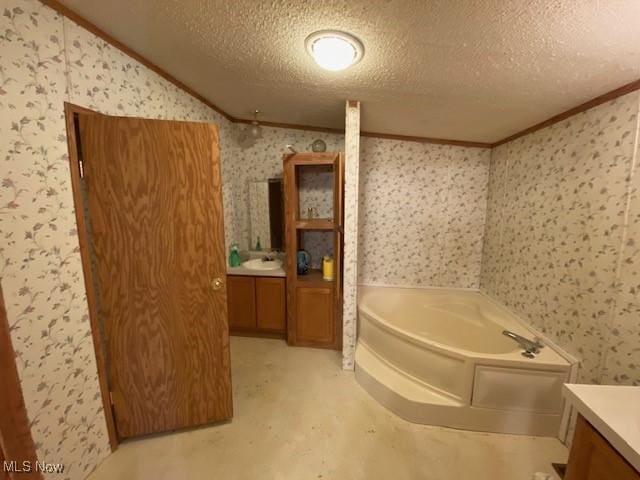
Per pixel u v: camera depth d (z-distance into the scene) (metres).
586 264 1.69
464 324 2.66
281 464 1.61
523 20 1.07
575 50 1.22
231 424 1.89
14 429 0.60
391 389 1.99
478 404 1.84
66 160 1.34
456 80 1.61
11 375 0.59
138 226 1.56
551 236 2.00
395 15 1.13
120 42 1.60
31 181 1.20
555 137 1.98
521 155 2.38
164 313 1.66
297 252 2.83
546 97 1.70
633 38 1.11
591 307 1.64
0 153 1.09
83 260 1.44
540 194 2.13
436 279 3.15
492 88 1.66
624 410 0.90
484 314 2.52
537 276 2.14
